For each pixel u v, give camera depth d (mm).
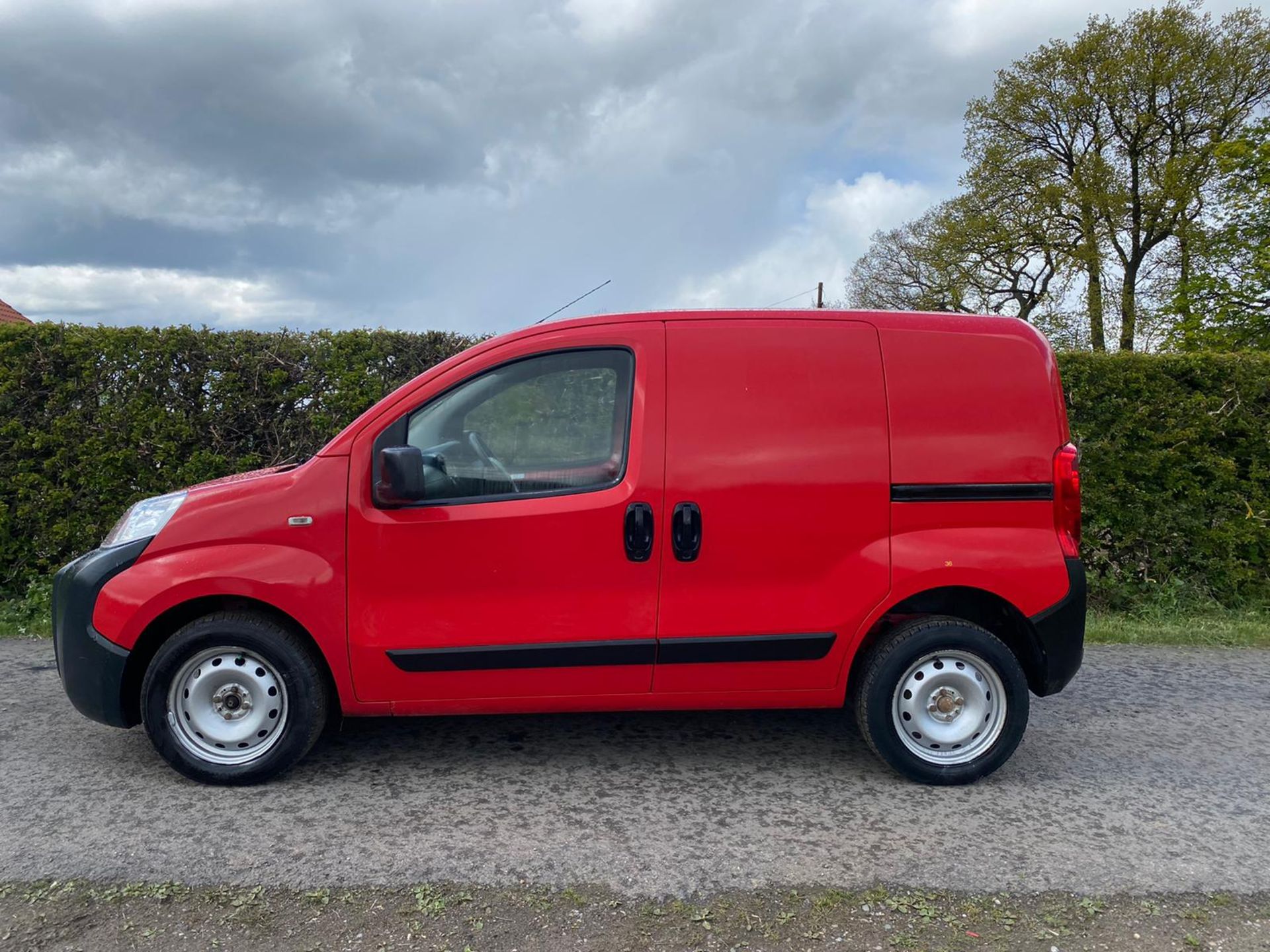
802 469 3691
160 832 3299
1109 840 3350
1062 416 3863
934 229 33562
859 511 3709
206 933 2664
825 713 4781
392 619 3623
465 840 3264
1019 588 3738
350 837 3275
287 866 3055
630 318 3801
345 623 3615
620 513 3635
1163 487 7344
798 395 3730
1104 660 6023
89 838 3244
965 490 3756
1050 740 4453
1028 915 2824
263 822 3391
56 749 4109
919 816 3533
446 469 3682
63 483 6824
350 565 3611
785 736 4422
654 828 3385
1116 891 2979
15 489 6766
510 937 2662
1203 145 28125
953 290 33125
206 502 3660
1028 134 31266
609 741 4328
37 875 2971
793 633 3709
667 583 3666
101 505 6840
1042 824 3475
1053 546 3785
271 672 3662
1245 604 7305
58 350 6746
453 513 3625
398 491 3459
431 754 4133
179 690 3666
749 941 2662
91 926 2689
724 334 3770
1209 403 7176
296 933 2668
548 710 3760
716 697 3795
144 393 6859
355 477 3637
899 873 3066
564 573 3643
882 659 3754
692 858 3152
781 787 3797
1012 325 3920
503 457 3697
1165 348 24375
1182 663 5945
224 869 3027
